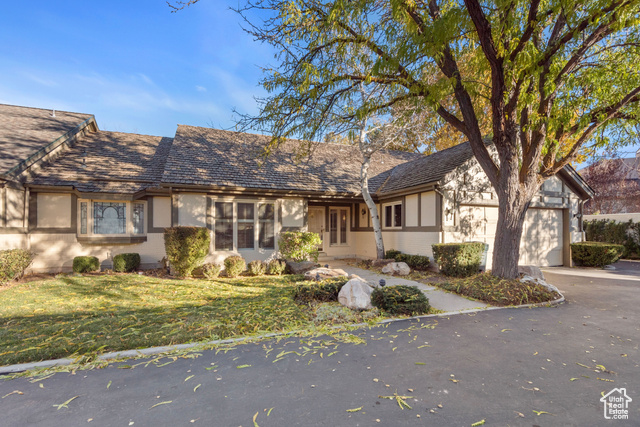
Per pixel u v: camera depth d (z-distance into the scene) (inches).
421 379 123.5
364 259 544.4
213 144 498.9
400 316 208.5
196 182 376.2
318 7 252.2
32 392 114.7
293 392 114.0
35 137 410.6
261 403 106.9
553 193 466.0
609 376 126.0
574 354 147.6
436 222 392.8
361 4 224.4
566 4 197.5
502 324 192.9
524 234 450.0
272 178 443.8
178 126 530.3
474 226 414.6
